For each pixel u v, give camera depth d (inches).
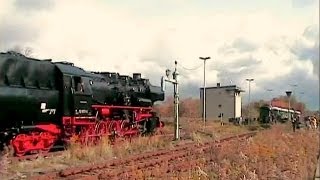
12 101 741.3
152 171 634.2
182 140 1210.0
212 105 3198.8
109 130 1054.4
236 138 1272.1
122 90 1165.7
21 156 731.4
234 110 3112.7
